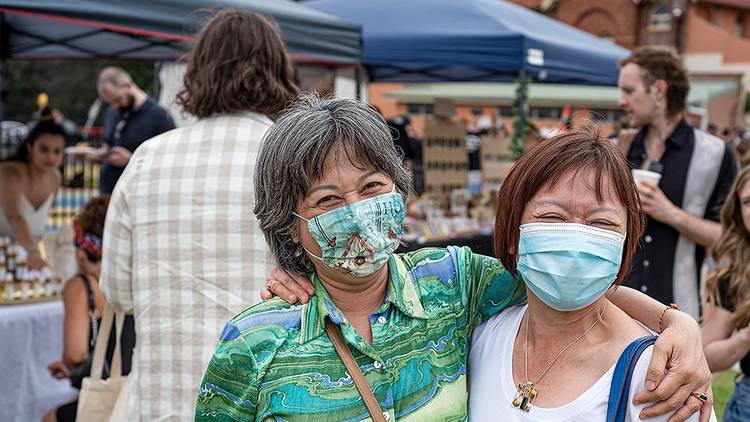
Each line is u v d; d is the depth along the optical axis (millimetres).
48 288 4414
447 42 6418
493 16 6562
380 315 1697
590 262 1517
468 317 1822
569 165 1575
